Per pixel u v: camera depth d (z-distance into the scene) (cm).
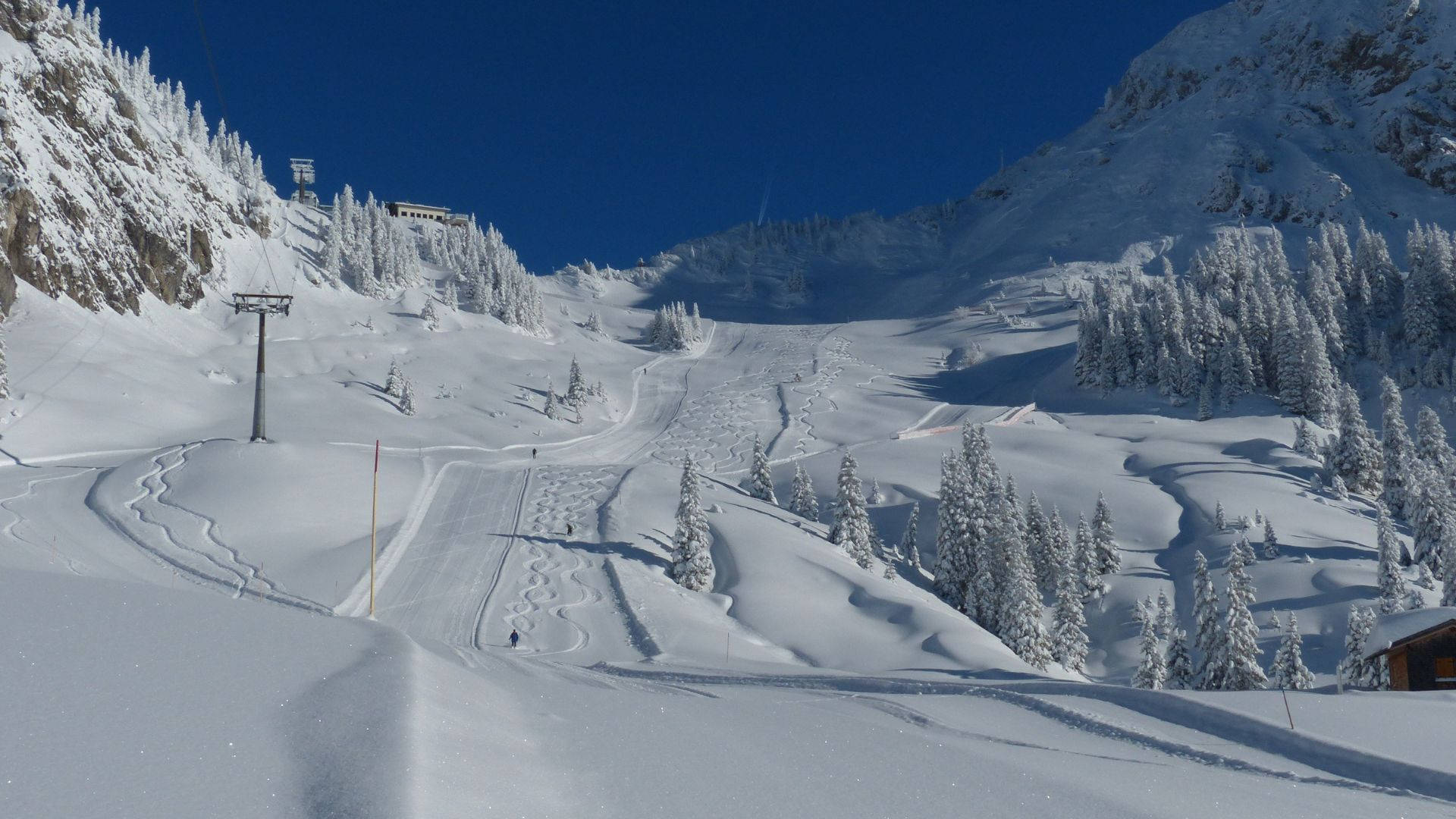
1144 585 6906
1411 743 1538
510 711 554
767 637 5059
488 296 16712
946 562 6744
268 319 13150
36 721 366
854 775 568
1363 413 11694
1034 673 4200
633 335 19150
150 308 11719
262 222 15650
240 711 419
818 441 11350
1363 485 8562
